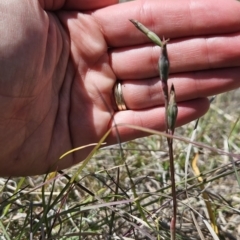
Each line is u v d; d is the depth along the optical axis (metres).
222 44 0.40
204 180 0.40
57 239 0.38
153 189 0.49
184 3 0.40
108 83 0.42
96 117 0.42
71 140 0.43
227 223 0.43
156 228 0.39
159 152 0.55
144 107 0.42
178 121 0.42
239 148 0.57
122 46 0.42
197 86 0.41
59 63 0.42
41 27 0.38
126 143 0.55
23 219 0.43
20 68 0.38
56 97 0.42
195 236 0.41
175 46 0.41
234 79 0.41
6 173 0.41
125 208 0.43
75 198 0.46
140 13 0.41
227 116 0.64
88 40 0.42
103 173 0.50
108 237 0.37
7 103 0.38
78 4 0.42
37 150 0.41
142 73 0.42
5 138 0.39
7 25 0.38
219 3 0.40
